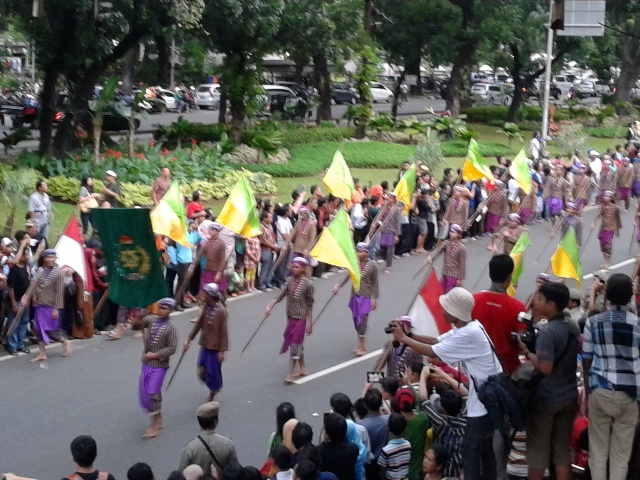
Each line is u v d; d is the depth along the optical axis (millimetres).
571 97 56844
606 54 54188
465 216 22547
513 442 8727
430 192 23797
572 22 29344
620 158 32469
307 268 14023
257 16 29500
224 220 15898
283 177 30531
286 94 47312
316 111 45969
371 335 16562
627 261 23578
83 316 14961
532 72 50125
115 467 10922
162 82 53281
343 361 15094
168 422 12367
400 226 22062
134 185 25000
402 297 19234
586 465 8391
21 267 14844
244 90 32375
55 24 26797
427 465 8281
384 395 9789
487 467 7570
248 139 32750
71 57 26859
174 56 54250
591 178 30734
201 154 28391
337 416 8367
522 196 26828
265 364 14836
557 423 7668
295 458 8195
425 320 10156
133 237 11617
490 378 7328
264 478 8844
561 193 27484
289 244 19078
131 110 29172
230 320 17172
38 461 11031
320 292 19547
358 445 8570
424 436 9016
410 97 65625
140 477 7742
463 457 7625
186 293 17906
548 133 41594
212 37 31141
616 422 7488
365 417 9461
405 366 11445
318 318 16234
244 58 32375
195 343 15648
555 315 7551
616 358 7449
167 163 26812
